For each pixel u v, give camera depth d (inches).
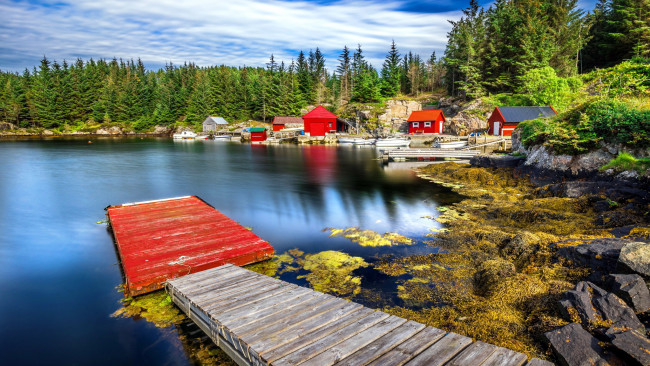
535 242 391.9
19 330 296.0
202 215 585.6
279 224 586.9
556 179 751.1
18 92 3914.9
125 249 425.7
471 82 2701.8
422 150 1572.3
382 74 4301.2
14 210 709.9
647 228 384.2
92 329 295.7
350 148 2284.7
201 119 4128.9
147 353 263.6
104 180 1060.5
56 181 1047.6
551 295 281.1
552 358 221.8
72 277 398.9
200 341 275.1
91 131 4079.7
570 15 2532.0
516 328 257.9
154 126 4352.9
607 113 684.1
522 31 2432.3
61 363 255.4
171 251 420.8
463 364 199.6
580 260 328.8
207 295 303.3
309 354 209.9
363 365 199.6
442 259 413.7
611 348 207.3
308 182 1001.5
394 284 355.3
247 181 1027.3
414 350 215.3
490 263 370.6
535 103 1950.1
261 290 313.0
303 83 4156.0
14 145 2452.0
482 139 1740.9
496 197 738.8
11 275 404.2
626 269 276.5
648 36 2042.3
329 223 589.0
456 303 311.7
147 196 841.5
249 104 4111.7
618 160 617.9
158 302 336.2
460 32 3191.4
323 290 346.6
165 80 5172.2
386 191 852.6
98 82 4552.2
